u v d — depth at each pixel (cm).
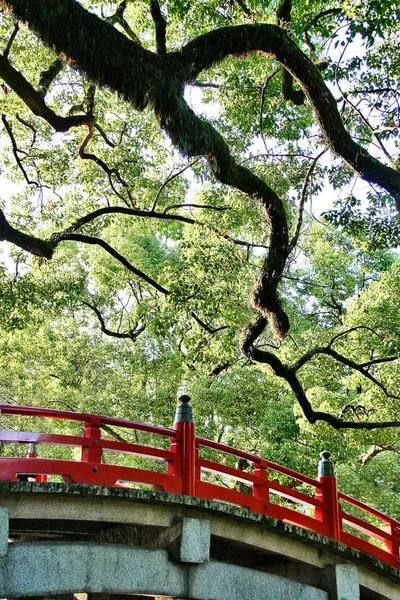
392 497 2166
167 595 766
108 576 725
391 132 1210
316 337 1878
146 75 834
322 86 986
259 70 1310
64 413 747
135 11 1452
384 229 1270
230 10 1291
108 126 1711
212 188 1645
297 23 1352
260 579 862
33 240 1239
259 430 1942
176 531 787
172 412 1975
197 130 921
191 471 834
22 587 664
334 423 1408
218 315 1427
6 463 691
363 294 1677
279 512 937
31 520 848
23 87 1207
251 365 1970
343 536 1016
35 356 2023
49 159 1683
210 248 1399
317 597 934
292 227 1719
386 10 1035
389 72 1200
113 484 755
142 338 2102
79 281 1484
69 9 770
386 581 1077
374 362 1504
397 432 1561
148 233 2162
